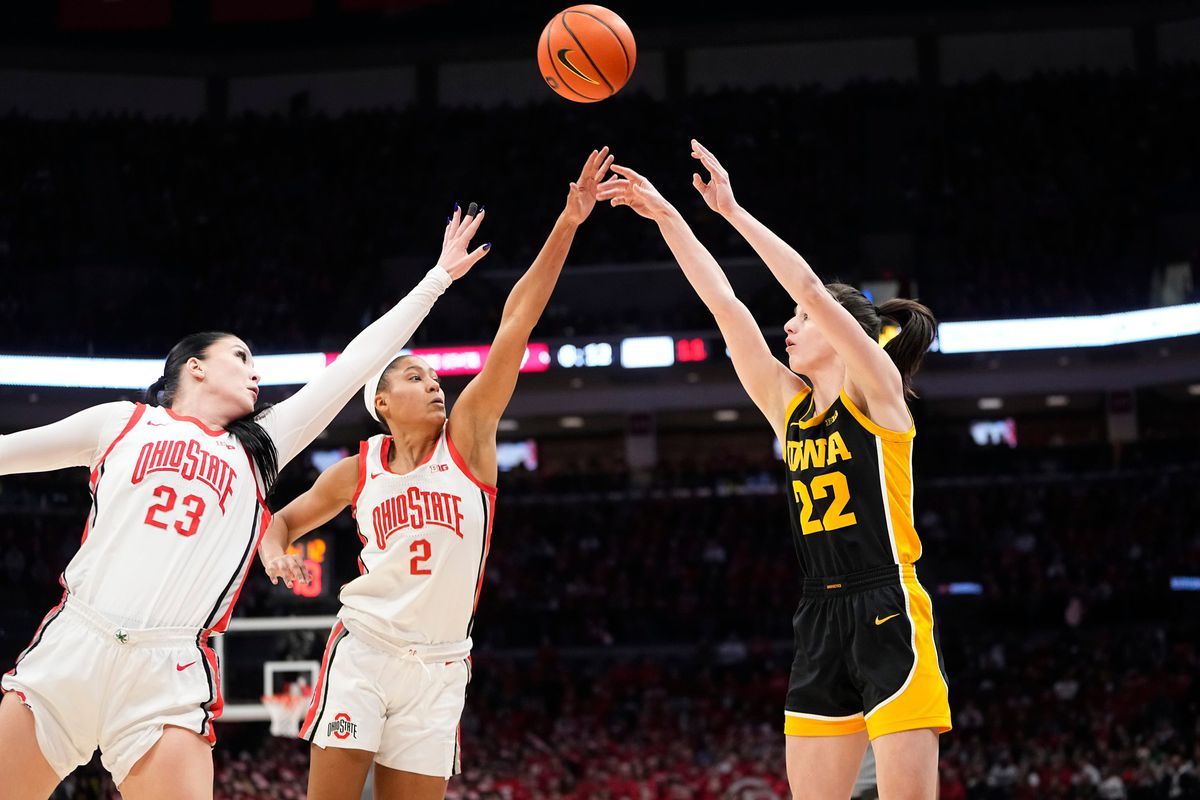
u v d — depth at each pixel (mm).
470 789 19469
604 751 21688
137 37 32938
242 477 4344
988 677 23938
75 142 32688
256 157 33719
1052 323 27719
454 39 34062
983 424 31500
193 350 4496
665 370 28781
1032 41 33562
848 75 34125
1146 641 24375
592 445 33062
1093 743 21203
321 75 34969
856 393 4707
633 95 34031
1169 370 28609
